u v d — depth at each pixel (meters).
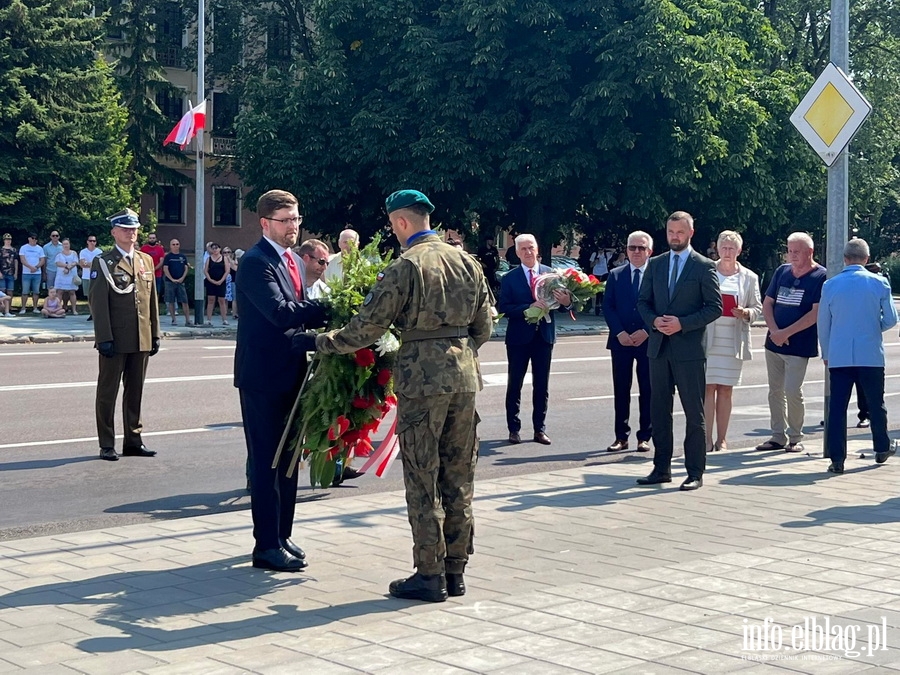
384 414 6.18
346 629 5.00
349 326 5.59
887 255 62.12
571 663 4.48
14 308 30.58
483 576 5.97
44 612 5.30
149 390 14.36
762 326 31.78
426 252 5.59
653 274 8.71
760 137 32.09
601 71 29.23
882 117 41.53
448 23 30.28
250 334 6.14
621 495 8.27
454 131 29.45
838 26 9.64
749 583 5.74
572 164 29.36
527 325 11.17
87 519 7.73
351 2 30.58
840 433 9.28
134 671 4.41
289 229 6.20
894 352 23.00
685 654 4.60
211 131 47.31
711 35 30.47
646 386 10.76
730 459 10.05
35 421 11.88
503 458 10.41
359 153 30.20
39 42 34.06
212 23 44.16
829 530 7.03
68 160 34.41
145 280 10.19
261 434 6.16
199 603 5.47
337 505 7.91
